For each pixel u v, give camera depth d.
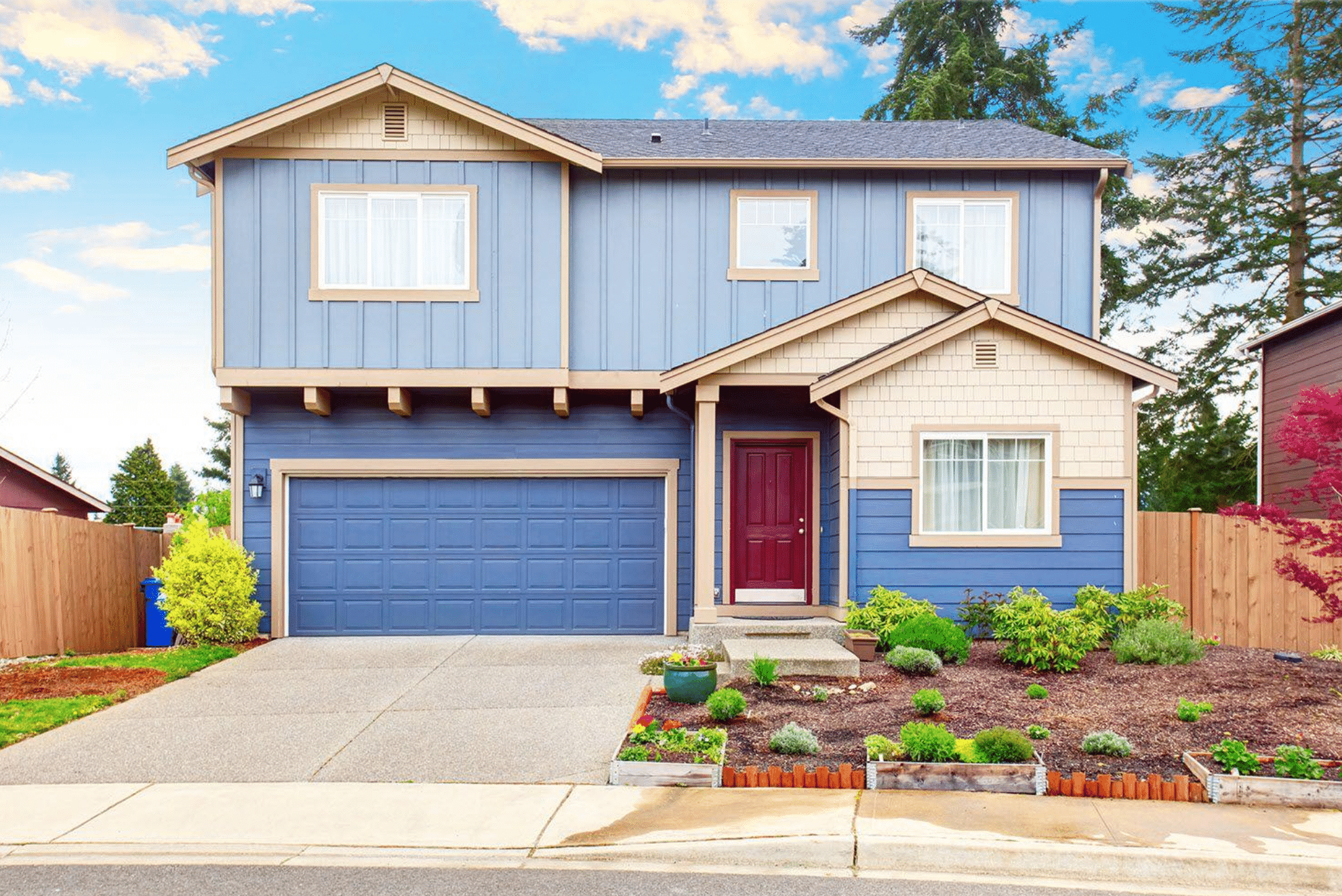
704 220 12.67
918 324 11.52
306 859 5.29
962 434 10.77
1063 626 9.23
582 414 12.88
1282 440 9.04
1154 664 9.26
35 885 4.90
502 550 12.88
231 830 5.68
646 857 5.34
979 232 12.80
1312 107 21.95
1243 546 11.18
